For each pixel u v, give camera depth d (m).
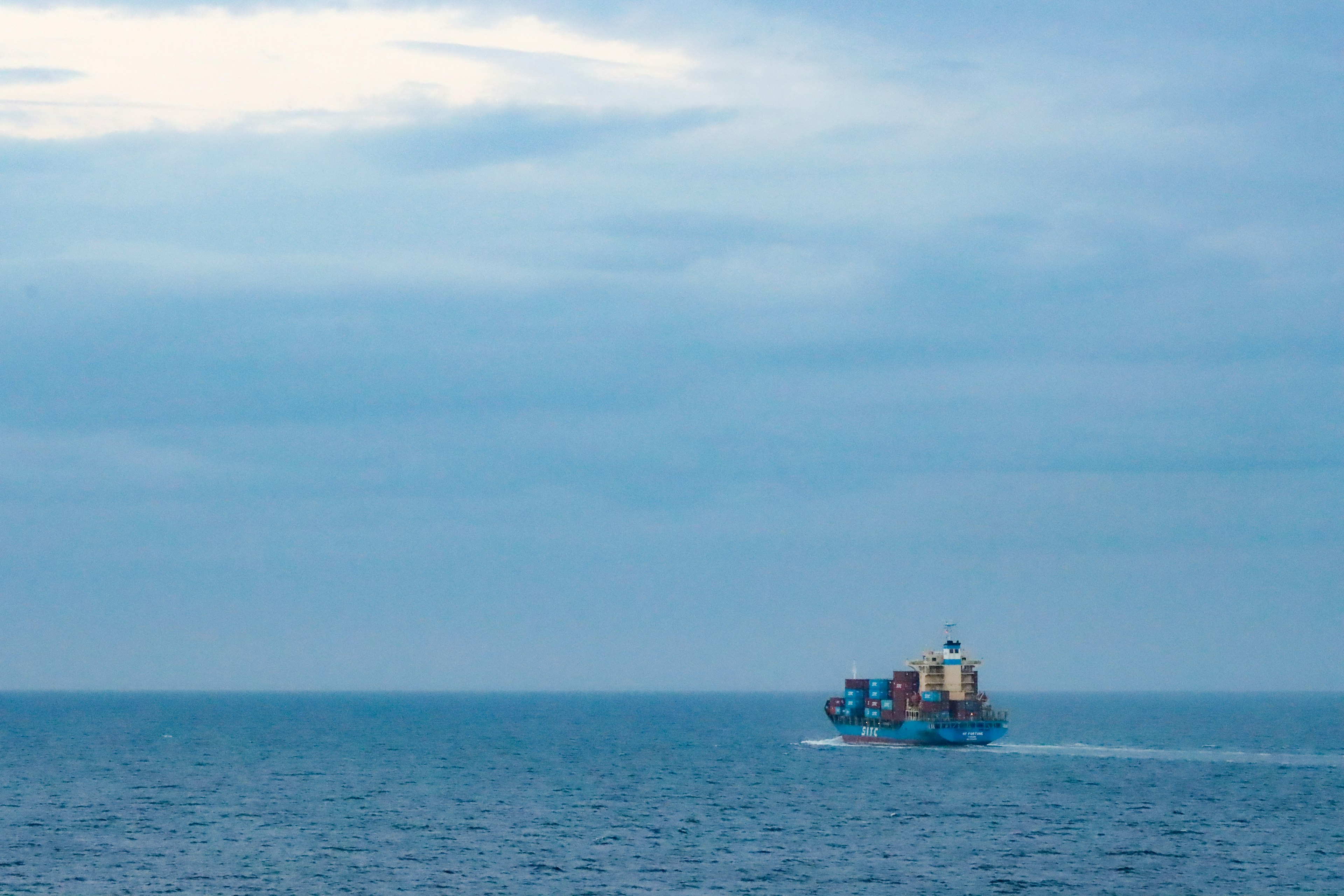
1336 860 171.75
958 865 167.50
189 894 148.75
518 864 167.75
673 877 158.75
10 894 148.25
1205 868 165.25
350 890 151.00
